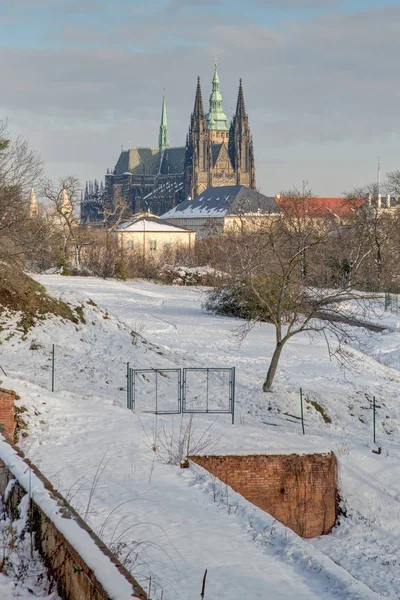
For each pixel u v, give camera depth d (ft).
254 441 79.15
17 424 79.66
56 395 94.07
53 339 146.00
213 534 48.37
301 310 154.81
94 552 33.50
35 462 67.21
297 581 41.88
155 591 38.42
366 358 165.07
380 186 411.54
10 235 177.17
